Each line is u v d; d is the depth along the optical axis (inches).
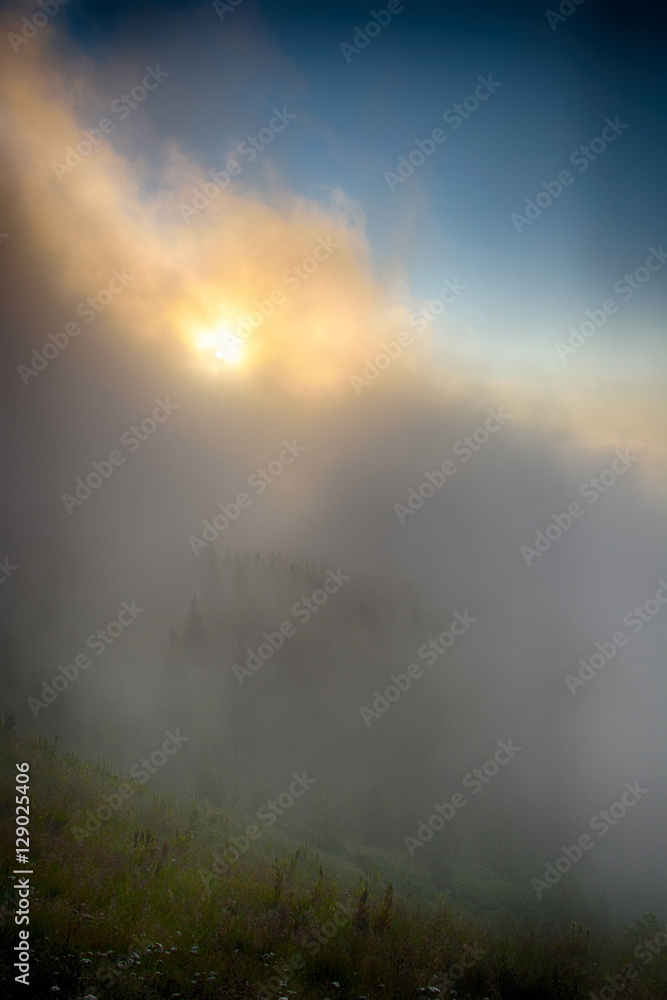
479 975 535.5
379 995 471.2
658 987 622.5
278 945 518.0
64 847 652.1
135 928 490.3
